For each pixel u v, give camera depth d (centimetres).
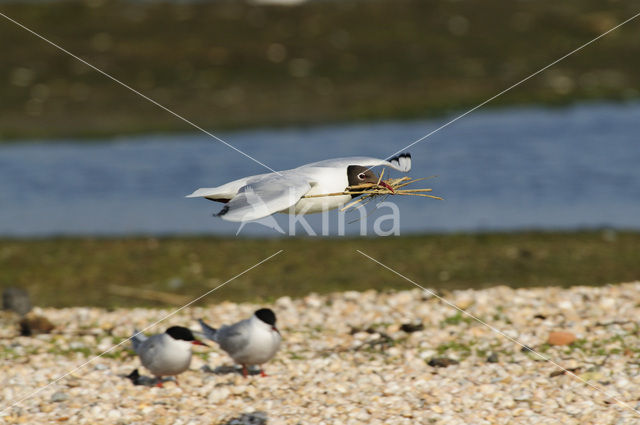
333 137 2683
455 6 3847
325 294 1514
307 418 1004
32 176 2384
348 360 1179
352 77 3206
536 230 1900
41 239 1906
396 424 984
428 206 2088
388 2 3872
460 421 988
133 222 2014
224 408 1035
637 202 2100
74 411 1029
